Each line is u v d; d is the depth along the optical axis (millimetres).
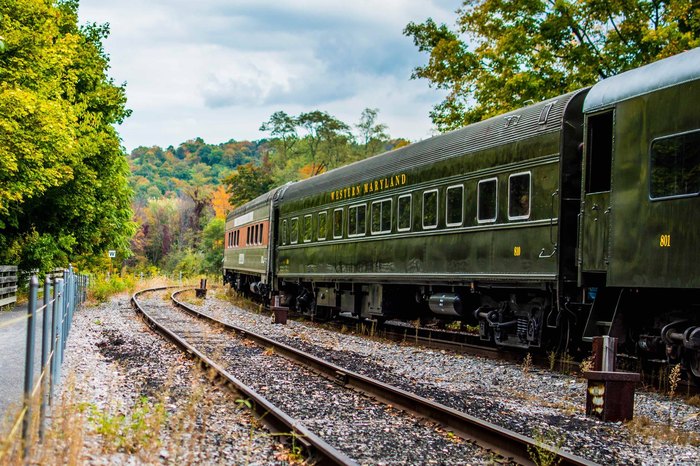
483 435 6797
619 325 10867
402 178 16969
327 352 13805
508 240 13031
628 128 10453
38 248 26703
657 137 9922
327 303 21812
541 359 12922
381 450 6527
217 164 198500
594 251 11070
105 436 6242
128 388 9172
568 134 11914
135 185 168750
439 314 15984
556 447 6258
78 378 9500
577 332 12508
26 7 20453
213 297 35688
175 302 26938
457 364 12516
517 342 13305
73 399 7211
